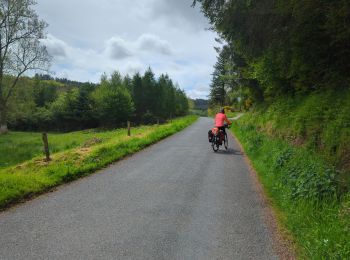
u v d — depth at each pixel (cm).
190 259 476
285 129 1389
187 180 963
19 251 500
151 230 581
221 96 9731
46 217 650
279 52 1405
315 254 452
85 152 1395
